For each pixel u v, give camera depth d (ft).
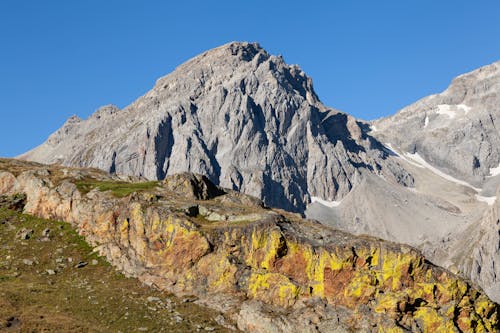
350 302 187.83
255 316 183.01
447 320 181.88
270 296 193.88
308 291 192.85
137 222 231.09
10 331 157.38
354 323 180.75
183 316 186.50
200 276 207.62
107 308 186.50
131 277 218.59
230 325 184.65
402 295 183.83
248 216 227.61
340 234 221.66
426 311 183.42
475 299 194.49
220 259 207.21
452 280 192.95
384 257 196.24
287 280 194.90
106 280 216.33
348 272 194.08
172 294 204.85
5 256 230.27
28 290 194.49
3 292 187.11
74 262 230.27
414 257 194.59
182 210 232.94
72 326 166.40
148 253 222.89
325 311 185.88
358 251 198.49
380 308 182.70
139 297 199.72
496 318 193.98
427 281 193.16
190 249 213.05
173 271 213.05
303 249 202.49
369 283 189.98
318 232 220.02
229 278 202.28
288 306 190.19
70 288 203.31
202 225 222.89
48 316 172.65
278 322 180.55
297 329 178.29
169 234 220.23
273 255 202.49
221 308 193.98
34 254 234.99
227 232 214.28
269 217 219.61
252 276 200.34
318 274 196.44
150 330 173.88
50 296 192.03
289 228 216.13
